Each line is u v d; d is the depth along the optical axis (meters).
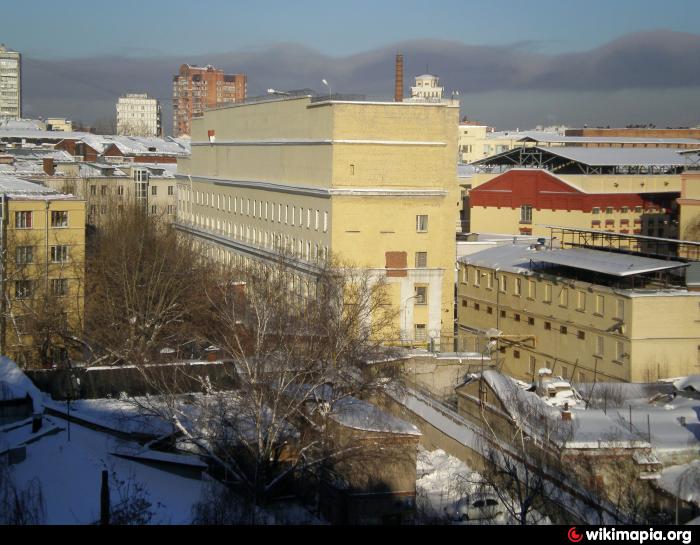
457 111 85.50
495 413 49.47
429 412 54.81
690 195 99.75
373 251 83.44
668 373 64.44
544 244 83.00
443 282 85.44
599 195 116.62
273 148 99.50
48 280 78.31
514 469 40.91
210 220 124.19
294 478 44.16
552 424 45.28
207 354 64.75
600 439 43.53
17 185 85.19
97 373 54.59
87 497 35.78
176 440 43.75
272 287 71.50
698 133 196.38
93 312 73.75
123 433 44.53
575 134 195.62
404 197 83.75
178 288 74.50
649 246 98.12
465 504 42.31
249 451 43.44
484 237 109.44
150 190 147.62
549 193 120.31
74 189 124.75
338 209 82.44
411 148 84.00
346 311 71.75
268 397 45.00
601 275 69.25
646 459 42.56
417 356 65.12
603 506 39.81
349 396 49.59
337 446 42.94
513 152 132.62
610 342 66.62
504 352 79.12
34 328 72.50
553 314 73.31
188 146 187.12
